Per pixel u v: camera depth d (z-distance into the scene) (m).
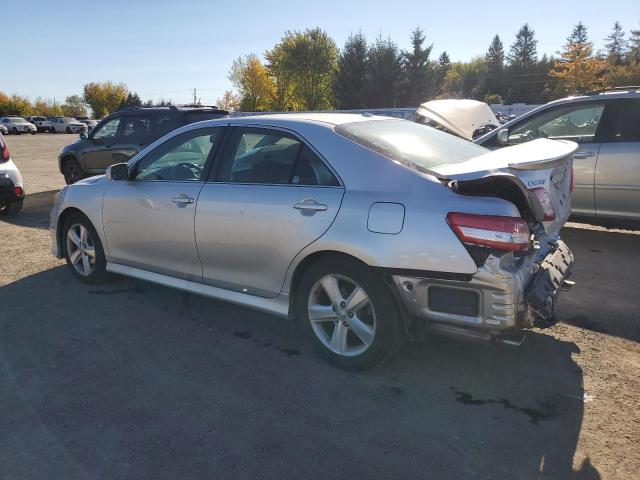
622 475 2.38
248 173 3.65
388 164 3.11
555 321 3.07
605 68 55.25
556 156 2.96
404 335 3.14
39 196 10.63
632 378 3.21
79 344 3.72
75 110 98.00
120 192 4.36
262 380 3.21
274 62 56.28
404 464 2.46
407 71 44.19
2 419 2.84
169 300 4.53
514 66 89.56
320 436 2.67
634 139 5.63
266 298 3.59
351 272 3.11
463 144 3.92
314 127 3.44
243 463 2.47
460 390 3.09
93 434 2.70
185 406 2.94
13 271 5.37
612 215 5.84
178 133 4.15
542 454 2.52
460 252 2.75
